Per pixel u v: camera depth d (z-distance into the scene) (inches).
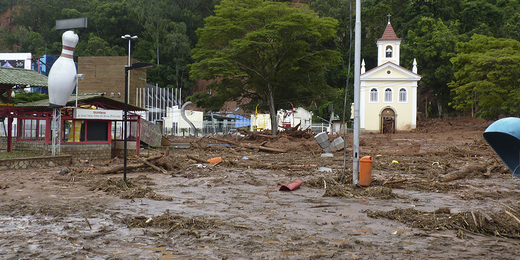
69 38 777.6
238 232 291.6
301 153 1142.3
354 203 413.7
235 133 2130.9
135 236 276.4
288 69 2111.2
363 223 324.5
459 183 579.8
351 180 534.6
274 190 497.0
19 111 876.0
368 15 4047.7
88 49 3848.4
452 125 2576.3
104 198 418.9
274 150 1174.3
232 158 946.1
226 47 2135.8
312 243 264.8
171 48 4168.3
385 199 439.5
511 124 366.0
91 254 236.5
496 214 319.9
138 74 2513.5
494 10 3609.7
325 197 448.1
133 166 656.4
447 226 307.4
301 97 2322.8
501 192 493.4
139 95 2504.9
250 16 2010.3
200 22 4714.6
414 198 439.5
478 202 427.2
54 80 770.8
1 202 390.0
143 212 353.4
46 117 841.5
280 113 2655.0
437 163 828.0
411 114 2442.2
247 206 390.9
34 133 873.5
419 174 679.1
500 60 1948.8
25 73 967.6
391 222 329.1
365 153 1110.4
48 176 589.6
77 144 847.1
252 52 1955.0
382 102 2461.9
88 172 626.2
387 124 2456.9
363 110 2474.2
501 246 264.5
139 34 4421.8
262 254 240.4
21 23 4581.7
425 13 3486.7
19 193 443.8
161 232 287.6
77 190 467.2
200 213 354.6
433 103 3457.2
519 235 287.4
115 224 309.3
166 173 649.0
